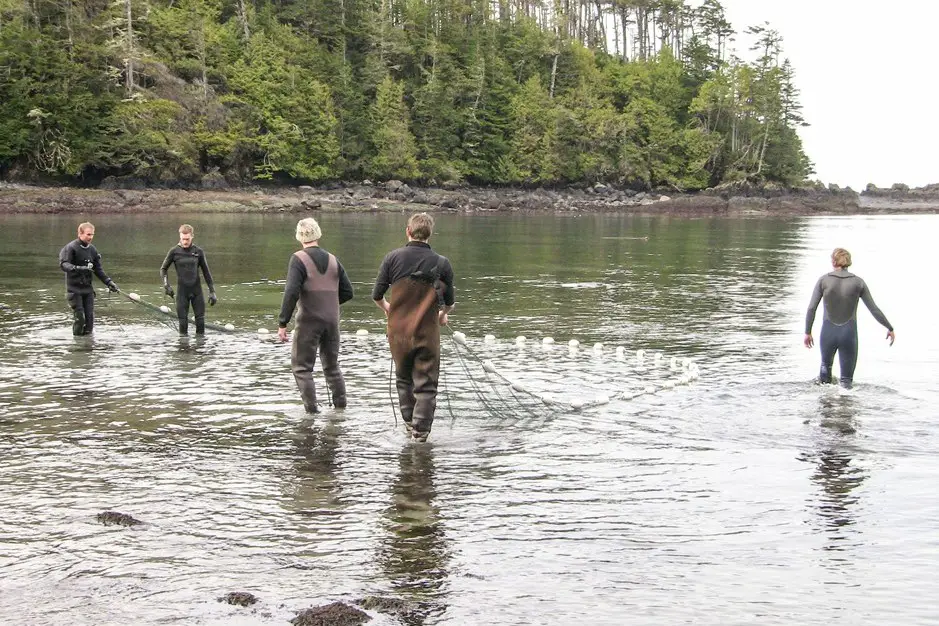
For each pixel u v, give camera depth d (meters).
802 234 52.00
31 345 12.50
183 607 4.56
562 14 124.19
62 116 69.81
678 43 148.38
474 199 89.25
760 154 118.00
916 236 50.53
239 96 86.50
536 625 4.41
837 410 9.01
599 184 106.50
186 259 13.36
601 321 15.64
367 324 14.89
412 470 6.97
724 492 6.48
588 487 6.58
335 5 104.94
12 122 68.19
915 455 7.46
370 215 69.12
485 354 12.35
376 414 8.79
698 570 5.11
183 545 5.38
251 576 4.95
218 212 66.56
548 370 11.19
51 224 45.78
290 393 9.66
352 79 99.12
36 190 64.31
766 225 66.25
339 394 8.94
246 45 92.50
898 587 4.91
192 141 77.81
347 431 8.12
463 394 9.77
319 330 8.74
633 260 30.19
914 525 5.84
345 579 4.93
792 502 6.27
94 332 13.73
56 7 79.00
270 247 33.22
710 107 118.50
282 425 8.30
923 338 13.98
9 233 38.00
